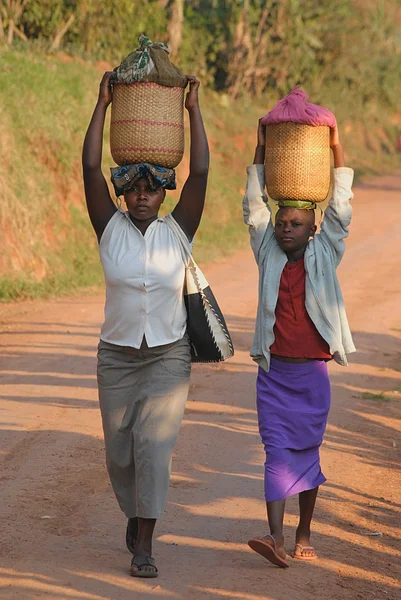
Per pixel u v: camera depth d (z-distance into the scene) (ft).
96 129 41.60
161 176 40.91
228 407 72.84
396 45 431.43
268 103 322.14
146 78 40.34
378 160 367.45
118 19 243.81
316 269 42.57
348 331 43.39
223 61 316.19
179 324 41.73
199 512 49.42
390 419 71.00
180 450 60.90
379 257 163.32
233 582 40.06
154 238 41.19
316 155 42.63
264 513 49.57
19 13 212.84
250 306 120.47
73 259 147.54
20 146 153.69
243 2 309.83
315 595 39.11
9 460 57.41
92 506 49.49
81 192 161.17
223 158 248.73
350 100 377.71
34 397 73.92
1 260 130.21
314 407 42.80
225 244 186.91
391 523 49.16
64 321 108.68
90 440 62.34
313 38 331.57
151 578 40.19
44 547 43.45
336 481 55.72
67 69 192.03
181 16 266.98
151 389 41.01
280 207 43.45
